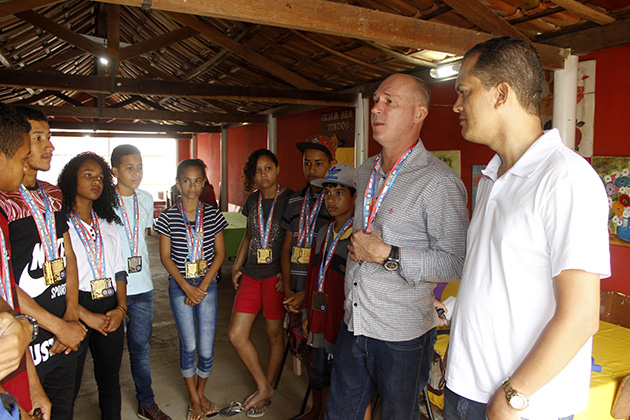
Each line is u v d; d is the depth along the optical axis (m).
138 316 2.80
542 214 1.04
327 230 2.47
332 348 2.39
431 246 1.68
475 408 1.20
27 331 1.17
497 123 1.17
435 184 1.65
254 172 2.97
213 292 2.94
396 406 1.72
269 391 2.98
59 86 4.25
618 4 2.84
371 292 1.72
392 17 2.24
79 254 2.27
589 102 3.17
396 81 1.75
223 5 1.77
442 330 2.72
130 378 3.53
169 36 5.46
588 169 1.02
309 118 7.36
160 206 13.12
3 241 1.40
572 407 1.09
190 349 2.89
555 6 2.95
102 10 6.85
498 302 1.14
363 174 1.96
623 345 2.58
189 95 4.69
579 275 0.96
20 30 5.43
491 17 2.98
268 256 2.93
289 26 1.98
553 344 0.96
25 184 1.85
